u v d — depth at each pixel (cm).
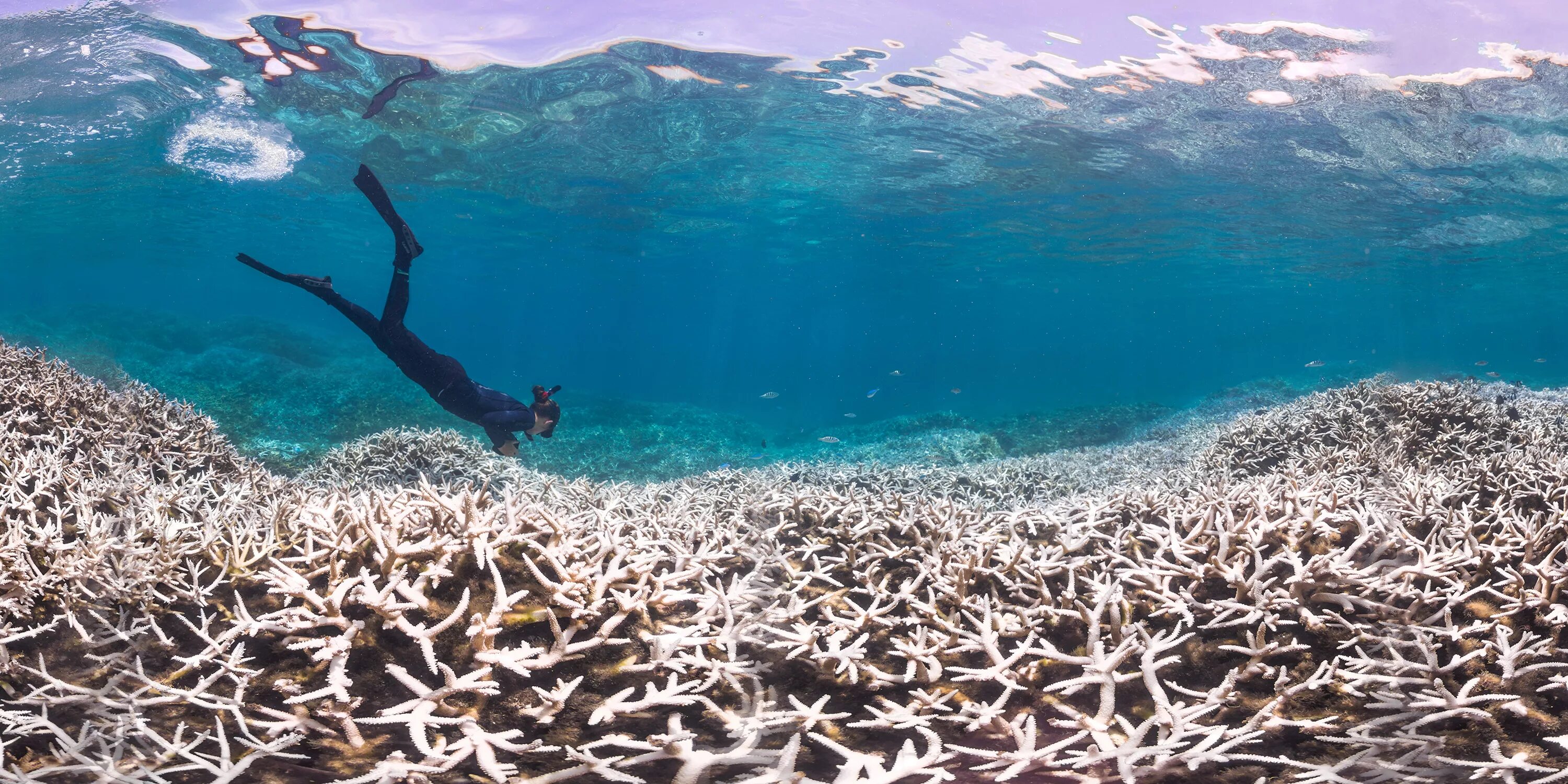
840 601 322
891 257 4078
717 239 3666
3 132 1862
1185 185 2183
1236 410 2512
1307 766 252
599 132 1856
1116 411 2666
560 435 2095
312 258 4903
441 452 841
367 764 260
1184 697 274
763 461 2042
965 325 11344
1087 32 1251
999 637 293
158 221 3650
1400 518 363
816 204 2731
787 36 1290
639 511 457
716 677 261
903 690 277
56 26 1223
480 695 254
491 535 301
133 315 3097
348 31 1267
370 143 1983
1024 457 1502
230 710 247
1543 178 1950
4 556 262
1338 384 2925
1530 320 7938
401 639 261
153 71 1462
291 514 338
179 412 627
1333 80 1340
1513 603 279
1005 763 256
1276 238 3025
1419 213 2425
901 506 413
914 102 1628
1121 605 296
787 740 267
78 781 257
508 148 2014
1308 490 375
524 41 1305
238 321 3206
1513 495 398
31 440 448
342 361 2444
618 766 253
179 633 269
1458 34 1147
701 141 1931
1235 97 1460
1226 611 281
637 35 1280
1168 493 437
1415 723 256
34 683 254
